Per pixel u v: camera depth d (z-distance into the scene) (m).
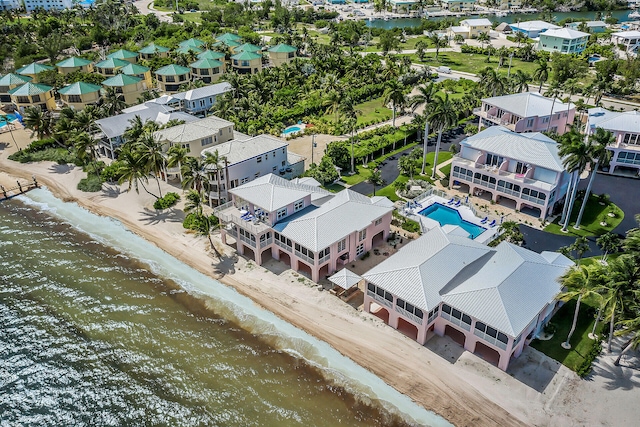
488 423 48.34
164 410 51.09
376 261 71.25
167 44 194.75
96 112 112.06
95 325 61.91
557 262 61.75
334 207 70.31
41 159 107.12
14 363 56.84
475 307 53.78
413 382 52.72
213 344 58.53
